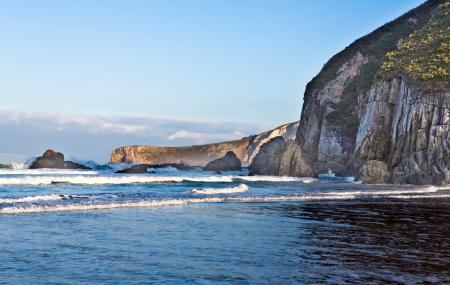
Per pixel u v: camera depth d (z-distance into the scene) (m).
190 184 46.00
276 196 28.75
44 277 9.00
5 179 41.53
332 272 9.77
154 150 190.62
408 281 9.13
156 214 18.88
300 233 14.88
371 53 103.38
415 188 43.28
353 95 96.81
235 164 104.62
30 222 15.79
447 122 54.91
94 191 34.12
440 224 17.77
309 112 104.69
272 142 74.88
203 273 9.55
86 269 9.68
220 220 17.59
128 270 9.67
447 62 63.47
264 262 10.61
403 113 63.06
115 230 14.62
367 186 46.28
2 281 8.66
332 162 87.00
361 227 16.47
